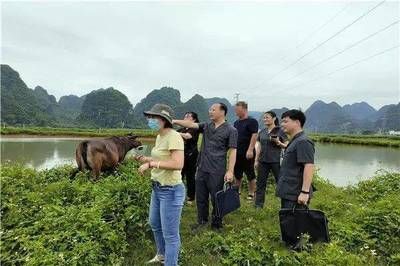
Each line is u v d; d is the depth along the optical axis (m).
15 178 8.11
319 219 5.32
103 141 9.00
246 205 8.39
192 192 8.23
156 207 4.73
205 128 6.47
